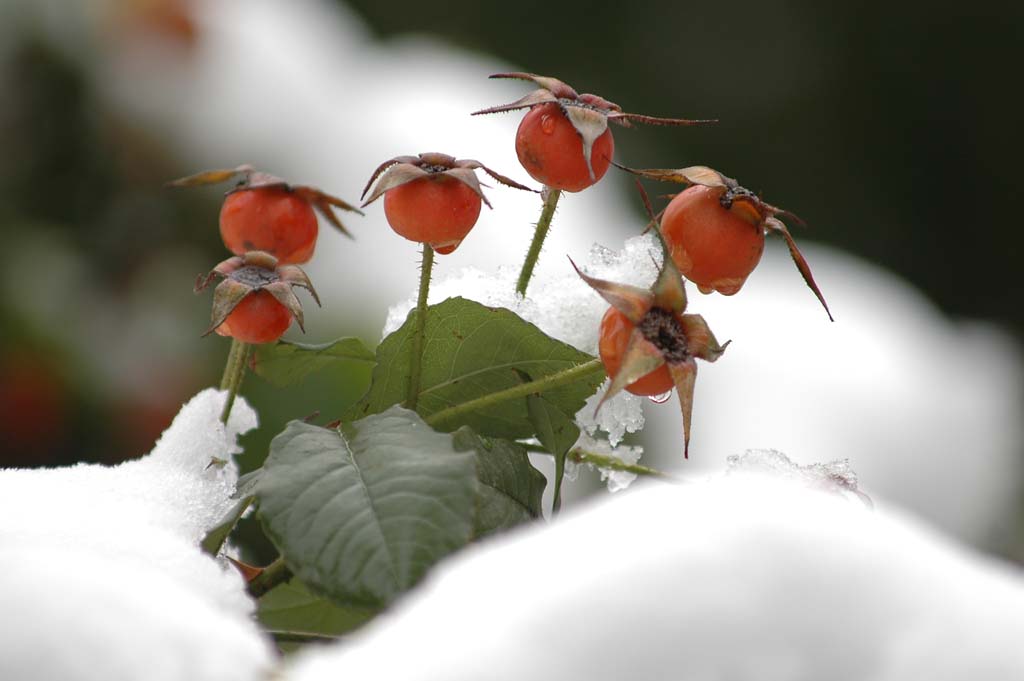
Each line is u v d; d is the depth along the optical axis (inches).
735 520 31.5
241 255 35.3
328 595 32.9
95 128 73.9
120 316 70.4
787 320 83.2
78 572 31.8
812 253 102.8
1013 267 168.4
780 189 169.3
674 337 33.9
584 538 31.5
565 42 169.0
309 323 67.7
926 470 83.0
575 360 35.1
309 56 86.5
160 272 72.7
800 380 77.9
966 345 98.0
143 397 68.4
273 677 31.7
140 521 33.8
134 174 74.4
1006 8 166.9
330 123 82.4
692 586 31.3
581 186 34.9
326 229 71.1
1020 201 168.6
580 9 169.0
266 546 56.0
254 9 85.7
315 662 31.5
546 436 35.0
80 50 73.6
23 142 72.4
